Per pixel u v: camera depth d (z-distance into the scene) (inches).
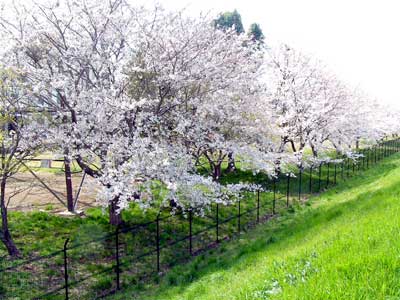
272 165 673.0
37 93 438.9
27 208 582.6
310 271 211.0
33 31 449.4
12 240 409.7
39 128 426.6
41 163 859.4
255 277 244.7
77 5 458.6
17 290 345.4
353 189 723.4
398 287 164.6
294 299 173.9
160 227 519.2
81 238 459.5
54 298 340.5
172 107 510.6
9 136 413.4
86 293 356.8
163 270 412.8
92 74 498.0
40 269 385.7
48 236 462.0
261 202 673.6
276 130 766.5
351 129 977.5
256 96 705.6
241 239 494.3
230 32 673.0
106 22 466.6
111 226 502.6
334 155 1128.2
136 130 453.4
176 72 480.4
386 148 1350.9
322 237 305.1
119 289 368.8
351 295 162.1
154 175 431.5
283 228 497.7
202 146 563.5
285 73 866.1
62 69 473.4
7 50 433.1
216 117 618.2
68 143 439.2
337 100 901.2
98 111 434.3
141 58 501.4
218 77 553.3
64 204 569.0
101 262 415.8
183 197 493.7
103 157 451.5
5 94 400.5
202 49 530.3
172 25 514.0
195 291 307.9
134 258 418.6
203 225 544.4
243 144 616.7
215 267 373.4
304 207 637.3
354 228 285.3
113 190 406.3
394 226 240.8
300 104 813.2
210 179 469.4
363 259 195.5
